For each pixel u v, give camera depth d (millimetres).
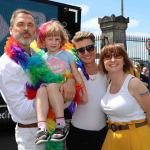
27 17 3564
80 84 3809
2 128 8938
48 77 3459
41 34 3838
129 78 3725
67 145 4078
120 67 3746
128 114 3686
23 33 3527
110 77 3840
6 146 7898
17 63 3352
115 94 3752
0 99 8234
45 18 9164
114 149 3768
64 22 9617
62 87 3535
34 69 3424
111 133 3805
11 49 3400
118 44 3807
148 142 3703
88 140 3988
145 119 3762
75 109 3979
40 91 3375
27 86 3389
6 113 8383
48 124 3416
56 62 3842
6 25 8367
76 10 9828
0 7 8312
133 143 3676
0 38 8266
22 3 8688
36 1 8977
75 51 4078
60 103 3393
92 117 3953
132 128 3699
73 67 3932
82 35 4023
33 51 3717
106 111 3801
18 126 3467
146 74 13922
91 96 3943
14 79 3326
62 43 3943
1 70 3355
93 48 4031
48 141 3391
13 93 3328
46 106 3352
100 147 4027
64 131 3396
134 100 3682
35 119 3408
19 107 3338
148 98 3699
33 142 3420
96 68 4059
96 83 3979
